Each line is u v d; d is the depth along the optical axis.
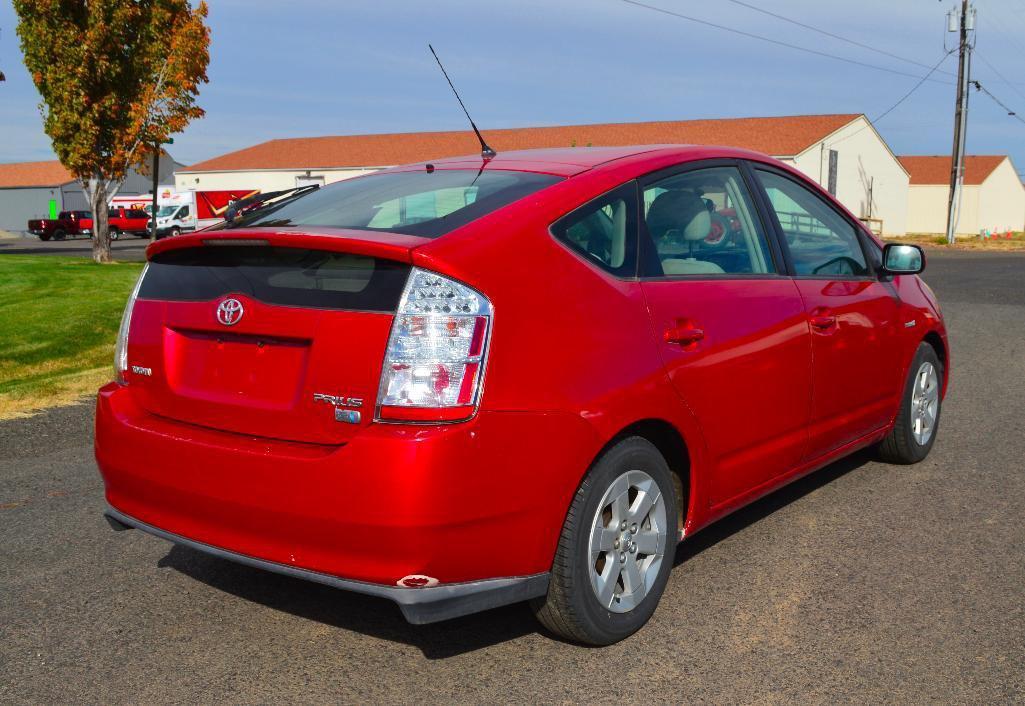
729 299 3.49
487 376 2.63
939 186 69.44
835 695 2.75
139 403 3.21
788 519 4.30
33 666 3.03
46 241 52.00
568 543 2.88
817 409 4.00
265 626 3.32
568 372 2.81
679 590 3.53
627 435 3.09
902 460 5.10
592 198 3.17
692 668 2.93
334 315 2.69
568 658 3.03
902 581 3.57
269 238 2.82
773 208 3.98
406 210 3.10
